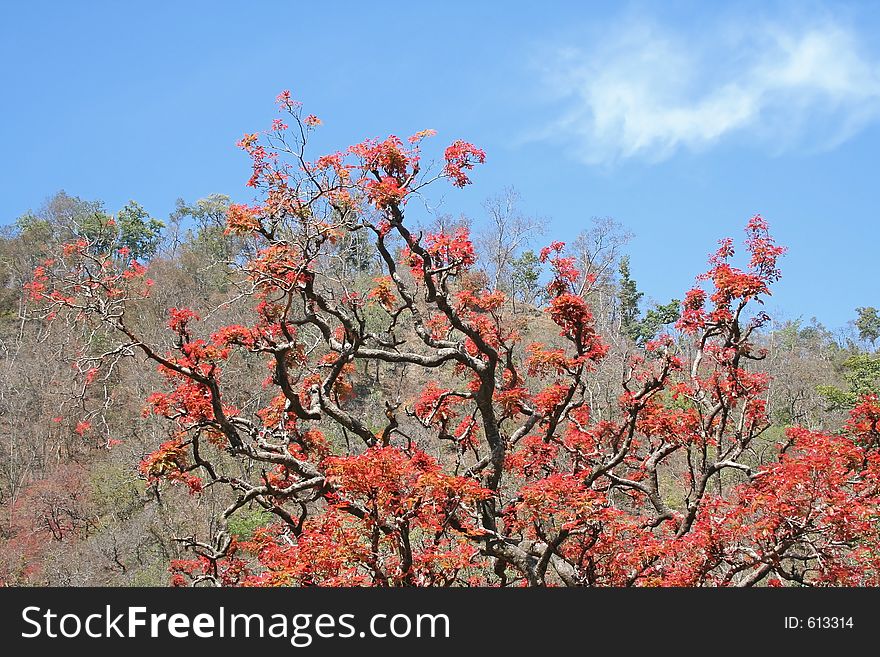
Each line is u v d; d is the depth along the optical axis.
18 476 37.41
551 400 16.25
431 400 17.02
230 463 33.31
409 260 16.81
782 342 59.59
